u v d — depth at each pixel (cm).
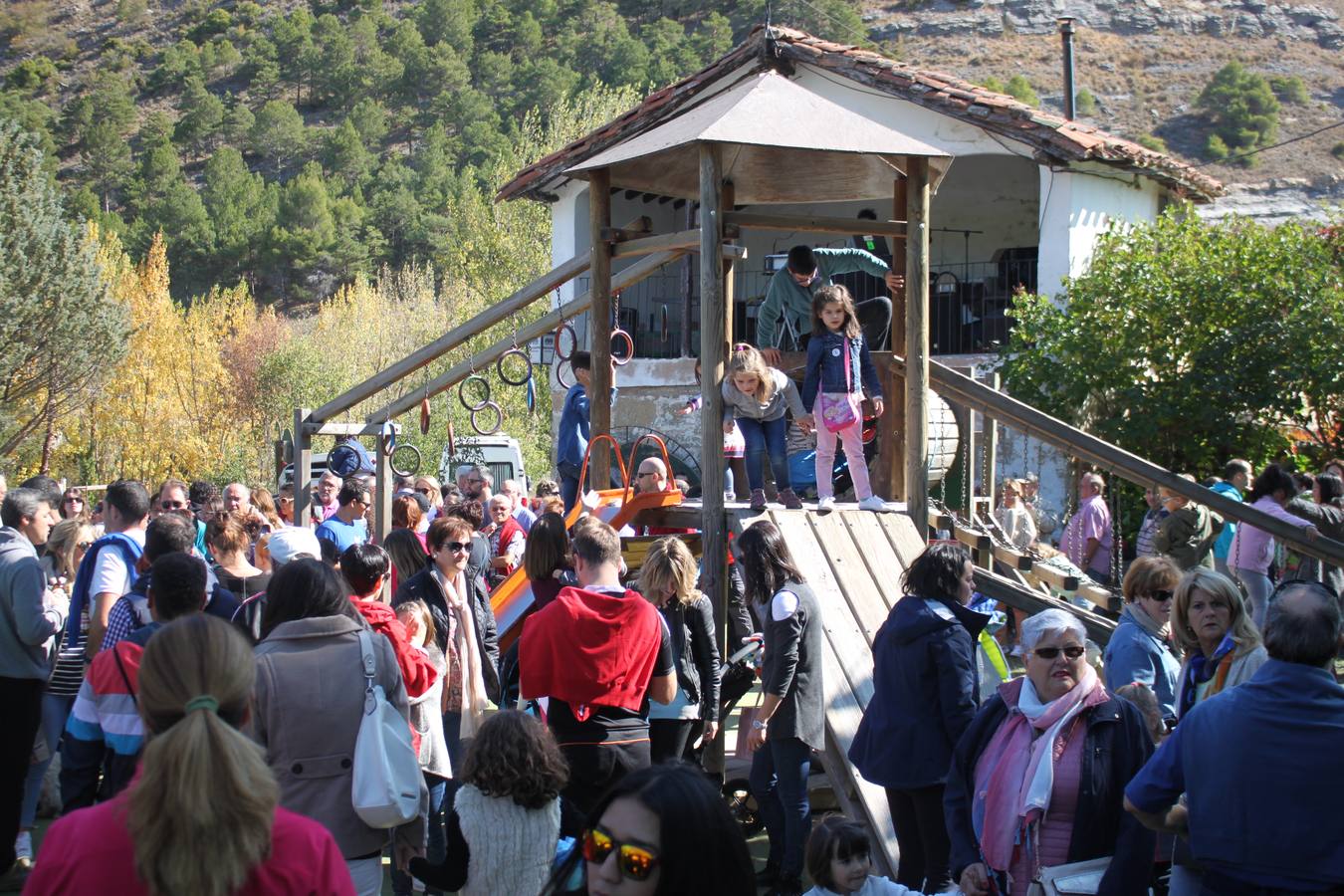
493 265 3216
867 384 766
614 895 255
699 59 12488
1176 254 1484
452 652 633
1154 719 506
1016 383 1535
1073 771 416
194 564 494
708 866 255
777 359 825
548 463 2658
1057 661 424
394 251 11638
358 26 16038
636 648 538
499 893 424
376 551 548
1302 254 1444
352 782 421
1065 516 1419
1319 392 1389
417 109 14588
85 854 252
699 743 623
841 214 2041
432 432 2572
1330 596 379
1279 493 888
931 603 512
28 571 630
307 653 430
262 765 257
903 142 725
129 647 506
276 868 257
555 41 15088
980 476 1515
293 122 13988
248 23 17088
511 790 428
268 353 4516
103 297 3453
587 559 558
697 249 904
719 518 705
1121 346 1452
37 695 643
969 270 2161
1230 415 1424
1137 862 399
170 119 15050
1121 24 9425
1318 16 9331
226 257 11388
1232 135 7969
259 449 4231
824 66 1645
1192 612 502
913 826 529
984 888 425
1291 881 359
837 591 686
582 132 3155
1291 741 365
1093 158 1600
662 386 1897
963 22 9694
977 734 440
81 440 4159
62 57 16538
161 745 250
